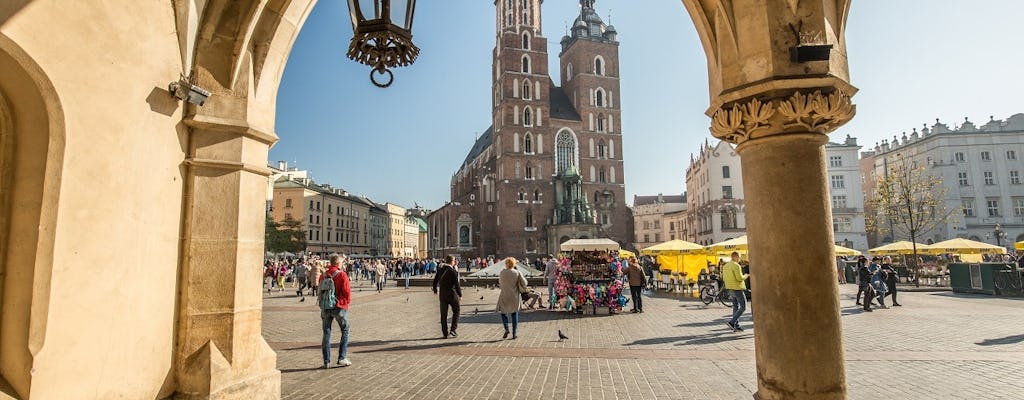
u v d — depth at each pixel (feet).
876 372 23.47
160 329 12.53
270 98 15.31
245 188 14.29
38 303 9.97
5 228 10.19
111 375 11.24
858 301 55.57
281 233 214.07
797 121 11.43
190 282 13.15
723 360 26.68
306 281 76.64
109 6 11.07
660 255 84.84
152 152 12.19
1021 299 61.77
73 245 10.43
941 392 20.07
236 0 13.55
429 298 71.56
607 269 51.19
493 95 262.06
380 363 26.20
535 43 247.50
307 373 23.84
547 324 42.37
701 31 13.48
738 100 12.06
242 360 13.96
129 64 11.53
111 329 11.23
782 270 11.37
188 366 12.98
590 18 268.82
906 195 105.60
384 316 48.62
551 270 55.36
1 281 10.13
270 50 14.80
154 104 12.21
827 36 11.77
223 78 13.73
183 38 12.94
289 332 37.73
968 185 192.13
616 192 252.21
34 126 10.20
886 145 231.91
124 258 11.49
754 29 11.72
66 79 10.21
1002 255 104.47
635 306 51.37
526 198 235.20
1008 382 21.58
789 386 11.07
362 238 348.18
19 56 9.37
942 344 30.81
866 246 209.26
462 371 24.22
